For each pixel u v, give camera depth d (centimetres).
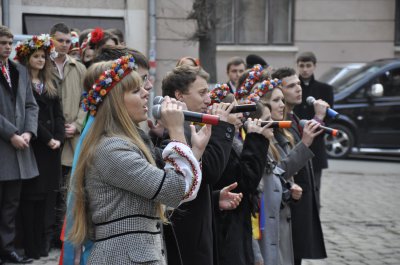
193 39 1464
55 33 718
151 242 313
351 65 1617
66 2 1366
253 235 468
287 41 1934
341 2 1900
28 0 1314
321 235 581
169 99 335
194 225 384
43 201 680
